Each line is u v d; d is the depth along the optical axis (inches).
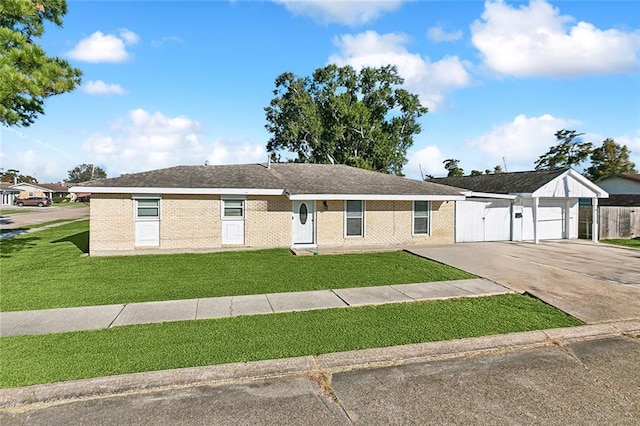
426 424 147.4
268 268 435.8
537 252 569.0
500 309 285.7
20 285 353.7
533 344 226.2
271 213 594.6
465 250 582.2
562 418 151.3
